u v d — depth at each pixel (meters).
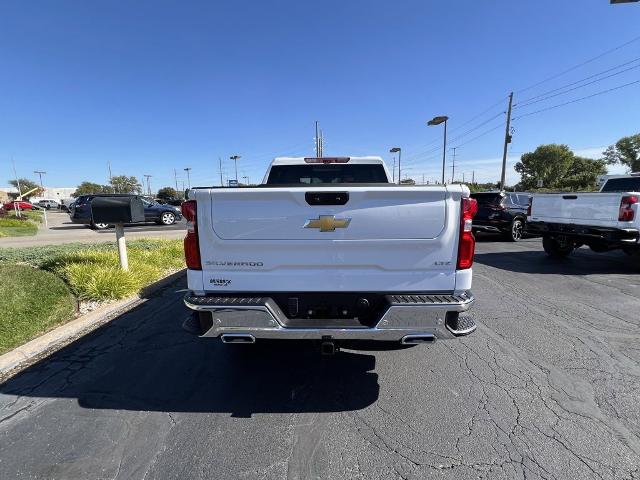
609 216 7.31
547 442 2.52
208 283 2.81
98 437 2.60
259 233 2.72
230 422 2.78
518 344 4.09
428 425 2.71
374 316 2.80
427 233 2.70
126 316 5.06
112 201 6.23
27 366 3.66
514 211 12.66
